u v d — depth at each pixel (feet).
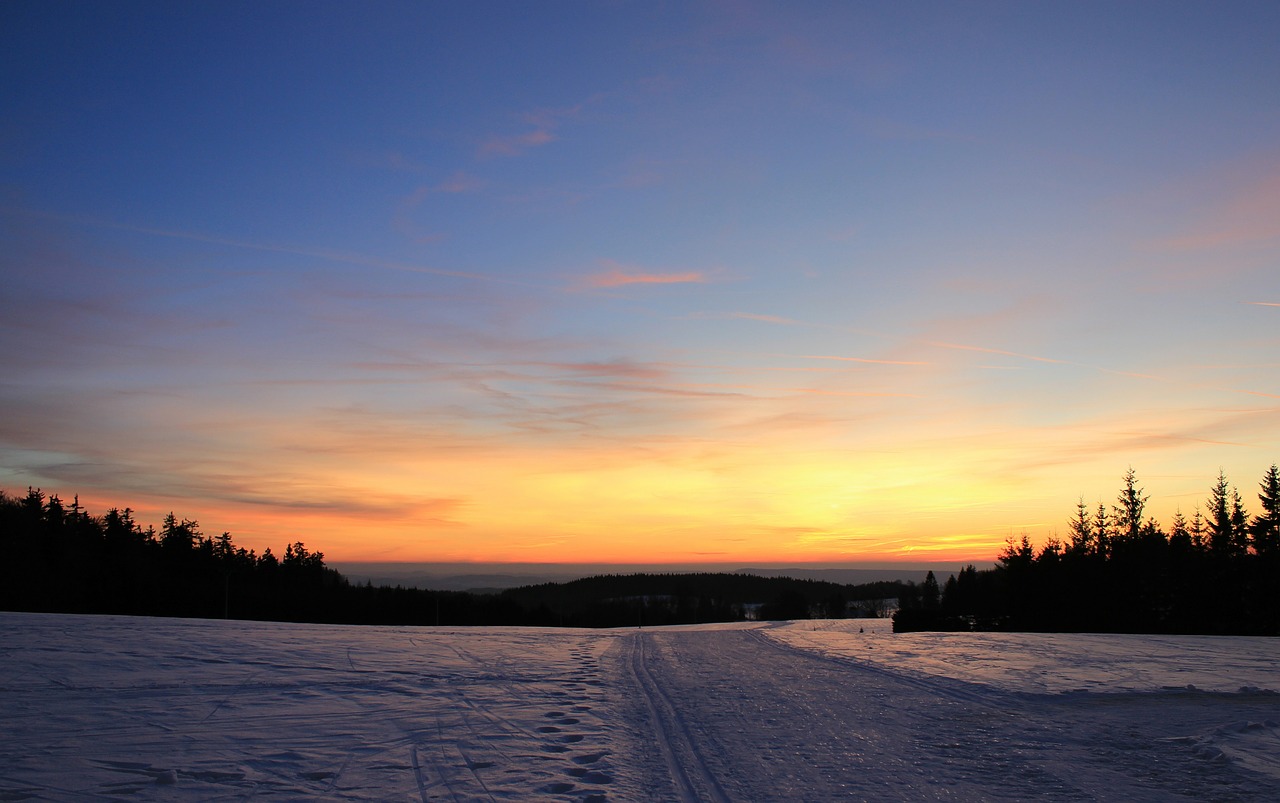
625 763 26.08
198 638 59.00
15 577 205.26
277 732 30.17
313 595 267.59
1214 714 34.96
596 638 86.22
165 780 23.17
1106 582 150.61
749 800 21.97
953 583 240.32
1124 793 22.74
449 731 30.99
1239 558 146.72
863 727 32.53
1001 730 31.86
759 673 51.52
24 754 25.77
